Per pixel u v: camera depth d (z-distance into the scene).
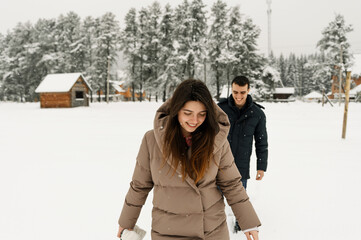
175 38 41.00
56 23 53.47
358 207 3.66
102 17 46.72
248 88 2.97
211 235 1.57
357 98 47.50
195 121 1.35
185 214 1.52
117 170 5.48
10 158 6.56
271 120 15.75
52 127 12.75
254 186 4.61
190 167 1.47
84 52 49.34
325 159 6.40
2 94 53.56
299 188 4.45
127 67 45.97
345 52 47.47
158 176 1.51
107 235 2.97
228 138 3.13
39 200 3.93
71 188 4.43
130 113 21.64
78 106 32.19
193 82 1.34
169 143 1.42
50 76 33.25
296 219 3.34
